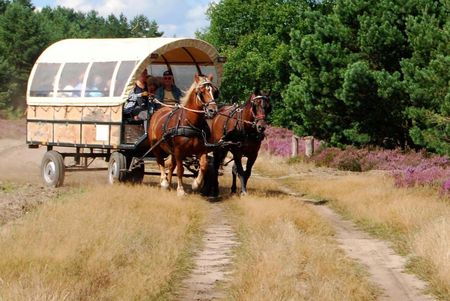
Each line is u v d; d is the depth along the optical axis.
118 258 10.04
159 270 9.75
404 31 28.05
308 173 27.64
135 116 19.11
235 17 65.00
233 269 10.54
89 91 19.58
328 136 31.45
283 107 58.25
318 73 29.95
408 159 26.66
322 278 9.57
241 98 63.69
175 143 17.52
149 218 13.57
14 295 7.76
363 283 9.80
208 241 12.81
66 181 21.72
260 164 31.27
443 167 23.30
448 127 22.45
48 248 9.88
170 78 20.02
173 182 21.53
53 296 7.79
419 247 11.64
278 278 9.30
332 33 29.61
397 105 26.84
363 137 29.27
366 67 26.86
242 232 13.51
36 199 16.33
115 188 17.19
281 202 16.16
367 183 21.14
